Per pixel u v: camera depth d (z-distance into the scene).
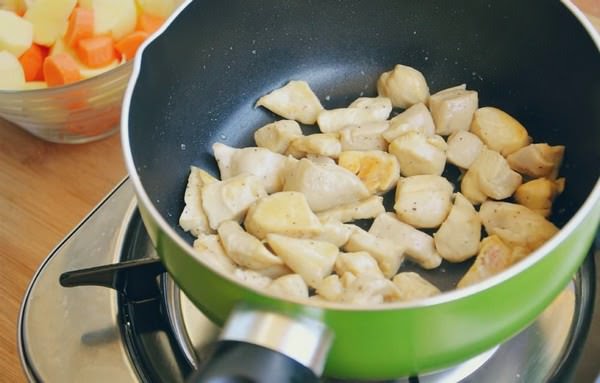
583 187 0.59
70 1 0.67
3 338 0.60
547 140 0.63
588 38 0.58
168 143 0.63
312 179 0.60
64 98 0.65
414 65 0.69
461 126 0.65
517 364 0.54
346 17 0.68
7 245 0.64
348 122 0.66
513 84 0.66
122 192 0.61
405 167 0.63
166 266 0.50
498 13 0.64
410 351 0.47
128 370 0.54
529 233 0.58
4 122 0.71
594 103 0.58
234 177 0.62
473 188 0.62
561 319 0.55
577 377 0.52
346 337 0.46
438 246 0.59
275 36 0.67
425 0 0.66
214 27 0.63
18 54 0.68
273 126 0.65
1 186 0.67
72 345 0.55
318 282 0.56
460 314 0.46
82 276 0.55
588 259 0.56
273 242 0.56
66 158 0.69
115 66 0.66
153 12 0.70
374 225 0.60
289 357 0.44
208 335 0.55
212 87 0.66
